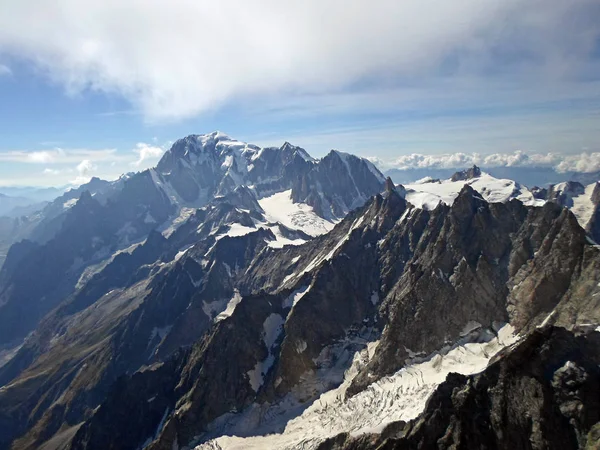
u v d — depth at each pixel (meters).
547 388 79.44
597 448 69.56
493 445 78.19
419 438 85.19
